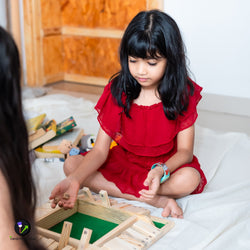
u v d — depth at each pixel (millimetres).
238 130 2371
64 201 1096
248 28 2619
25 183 494
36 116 1796
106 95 1335
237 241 1056
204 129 2043
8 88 446
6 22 3215
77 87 3523
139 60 1144
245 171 1568
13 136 459
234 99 2715
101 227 1111
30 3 3287
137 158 1335
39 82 3492
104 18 3408
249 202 1255
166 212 1185
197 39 2795
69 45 3658
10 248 455
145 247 973
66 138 1702
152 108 1283
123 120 1322
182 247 1019
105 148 1319
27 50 3410
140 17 1144
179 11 2807
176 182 1221
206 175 1529
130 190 1269
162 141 1292
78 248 922
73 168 1328
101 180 1302
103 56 3523
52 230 1088
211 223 1155
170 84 1206
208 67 2807
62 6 3566
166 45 1129
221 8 2664
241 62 2689
